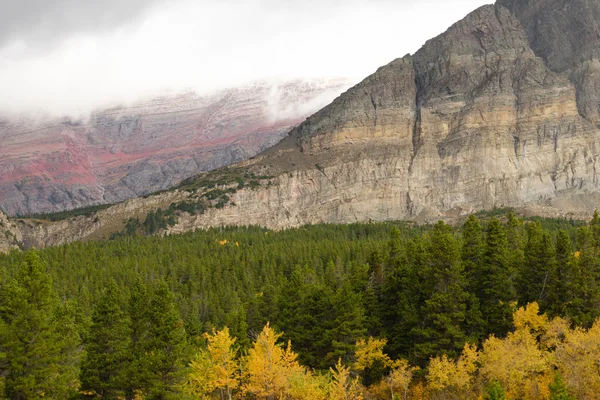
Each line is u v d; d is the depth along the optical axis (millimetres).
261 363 71125
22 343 68438
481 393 72500
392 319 95500
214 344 75312
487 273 92438
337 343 85562
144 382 71750
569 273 88375
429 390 79562
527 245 97000
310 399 70812
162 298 75125
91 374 75000
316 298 93375
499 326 87562
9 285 73062
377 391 84062
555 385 62344
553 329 78125
